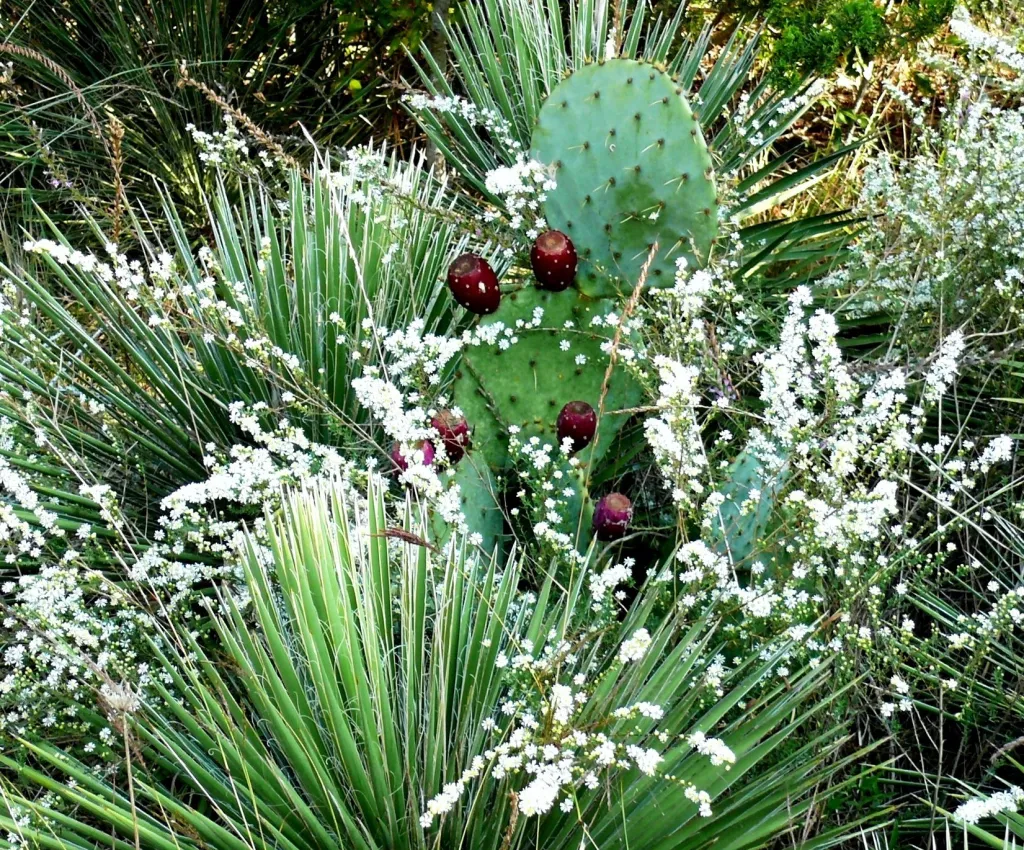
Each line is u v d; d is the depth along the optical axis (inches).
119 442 113.4
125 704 69.4
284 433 111.2
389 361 118.6
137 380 126.2
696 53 163.3
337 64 200.5
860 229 142.8
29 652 89.5
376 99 200.4
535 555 99.0
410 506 90.5
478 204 157.8
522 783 73.6
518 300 103.2
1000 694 86.2
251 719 88.4
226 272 128.5
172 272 108.3
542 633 84.4
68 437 113.1
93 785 74.7
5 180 179.0
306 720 76.8
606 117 105.5
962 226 114.1
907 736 91.4
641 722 75.1
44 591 88.7
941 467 89.5
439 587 87.6
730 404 104.3
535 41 160.9
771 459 90.1
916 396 113.1
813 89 173.9
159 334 121.9
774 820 72.4
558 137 108.7
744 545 94.5
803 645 83.4
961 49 167.2
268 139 131.6
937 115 182.2
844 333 138.9
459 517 88.8
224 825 82.0
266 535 88.7
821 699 85.0
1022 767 78.4
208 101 182.5
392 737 72.9
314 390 106.2
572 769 68.7
